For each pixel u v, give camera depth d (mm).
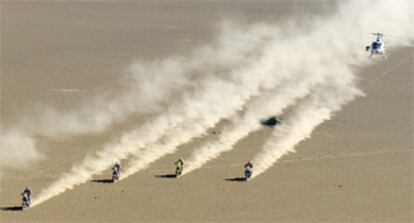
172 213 194875
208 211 196625
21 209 196250
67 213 193875
